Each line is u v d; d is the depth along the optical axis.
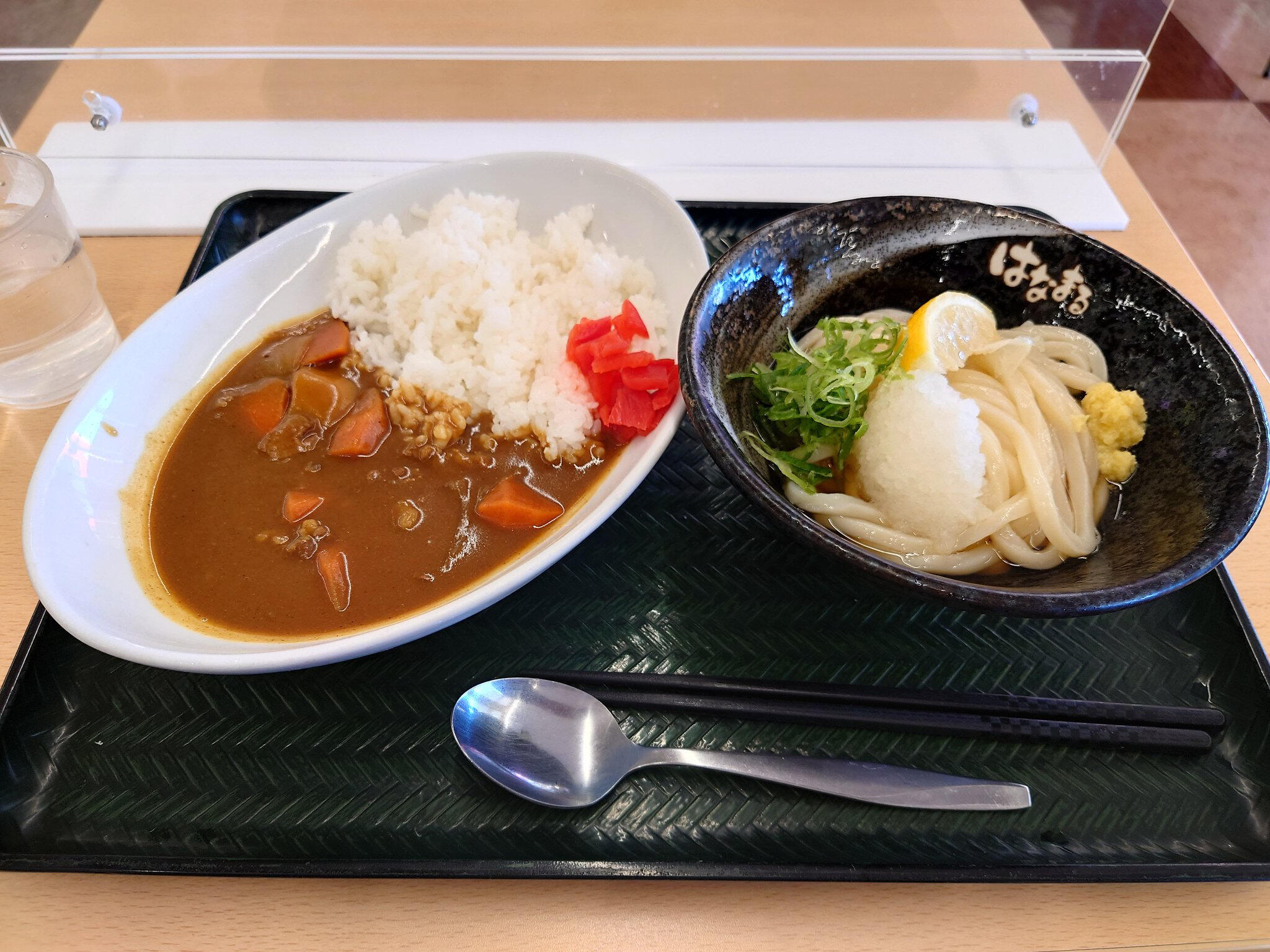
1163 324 0.35
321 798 0.29
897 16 0.52
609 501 0.32
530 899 0.28
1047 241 0.37
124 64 0.49
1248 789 0.30
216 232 0.45
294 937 0.27
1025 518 0.34
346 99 0.52
